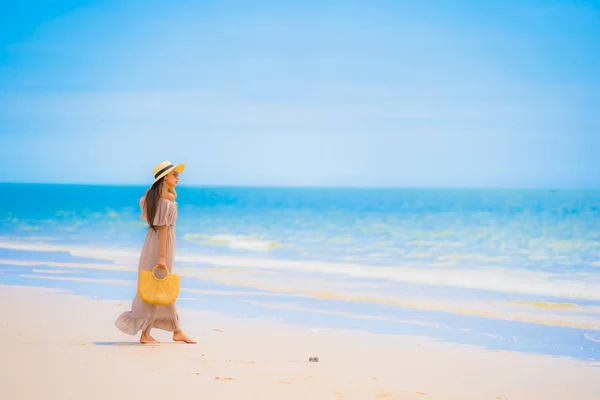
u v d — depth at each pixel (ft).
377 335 27.09
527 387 19.08
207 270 49.67
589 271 49.98
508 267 52.19
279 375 19.04
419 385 18.72
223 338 25.46
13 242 73.05
